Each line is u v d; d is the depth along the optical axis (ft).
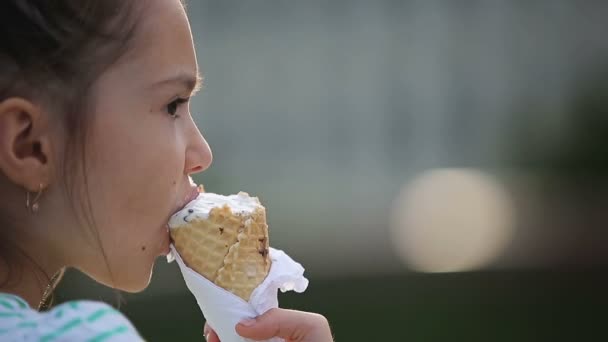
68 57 16.24
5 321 14.65
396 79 77.56
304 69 76.33
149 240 17.51
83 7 16.40
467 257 65.36
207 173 72.90
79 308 14.79
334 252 65.62
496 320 56.29
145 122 16.94
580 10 81.92
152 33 17.06
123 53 16.72
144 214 17.20
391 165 77.05
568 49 80.48
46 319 14.65
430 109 77.97
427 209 71.61
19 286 16.75
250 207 18.65
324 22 76.89
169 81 17.17
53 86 16.17
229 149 74.64
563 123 79.82
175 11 17.43
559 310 58.39
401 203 72.54
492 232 68.28
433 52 78.18
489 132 78.89
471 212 71.36
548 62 80.07
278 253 19.21
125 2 16.88
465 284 61.31
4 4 16.11
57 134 16.30
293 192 73.41
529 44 79.92
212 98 74.43
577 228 69.56
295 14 76.43
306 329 18.10
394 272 62.75
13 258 16.63
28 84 16.03
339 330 53.93
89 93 16.46
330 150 76.33
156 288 58.13
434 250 66.08
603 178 76.69
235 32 75.36
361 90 77.00
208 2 74.84
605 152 78.74
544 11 80.07
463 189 74.59
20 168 16.12
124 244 17.16
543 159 79.05
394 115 77.41
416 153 77.56
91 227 16.70
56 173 16.38
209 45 74.79
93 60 16.46
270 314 17.98
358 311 56.70
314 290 59.67
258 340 17.99
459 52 78.54
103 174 16.65
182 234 17.87
